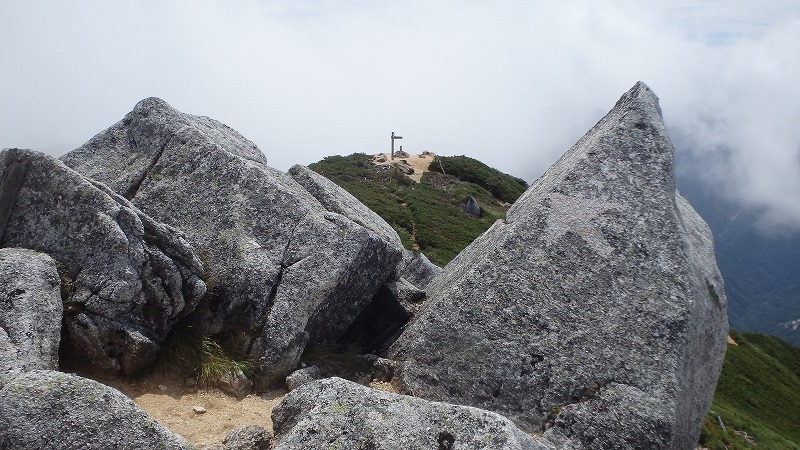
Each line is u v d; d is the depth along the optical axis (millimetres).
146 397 8312
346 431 6207
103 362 8273
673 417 8430
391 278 12227
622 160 10266
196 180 10758
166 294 8789
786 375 48781
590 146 10648
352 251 9984
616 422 8484
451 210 57719
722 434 22703
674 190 10164
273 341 9289
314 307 9695
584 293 9359
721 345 10016
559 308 9344
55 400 5645
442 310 9766
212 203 10477
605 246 9609
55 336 7355
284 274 9711
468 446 6094
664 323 8922
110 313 8227
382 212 51656
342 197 12938
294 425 6594
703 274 9867
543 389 8922
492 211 63094
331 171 67125
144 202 10672
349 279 10133
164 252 9016
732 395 41500
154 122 11609
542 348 9148
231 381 8891
